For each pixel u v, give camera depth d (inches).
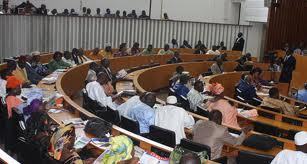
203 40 749.9
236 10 844.6
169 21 723.4
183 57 615.5
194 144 201.0
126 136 180.2
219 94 311.9
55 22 614.2
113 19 676.1
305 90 443.2
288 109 337.1
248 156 195.3
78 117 239.0
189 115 251.0
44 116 208.7
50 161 177.9
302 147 176.1
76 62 482.3
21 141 202.4
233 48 698.8
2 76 340.8
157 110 254.4
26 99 276.2
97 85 308.5
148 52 613.9
